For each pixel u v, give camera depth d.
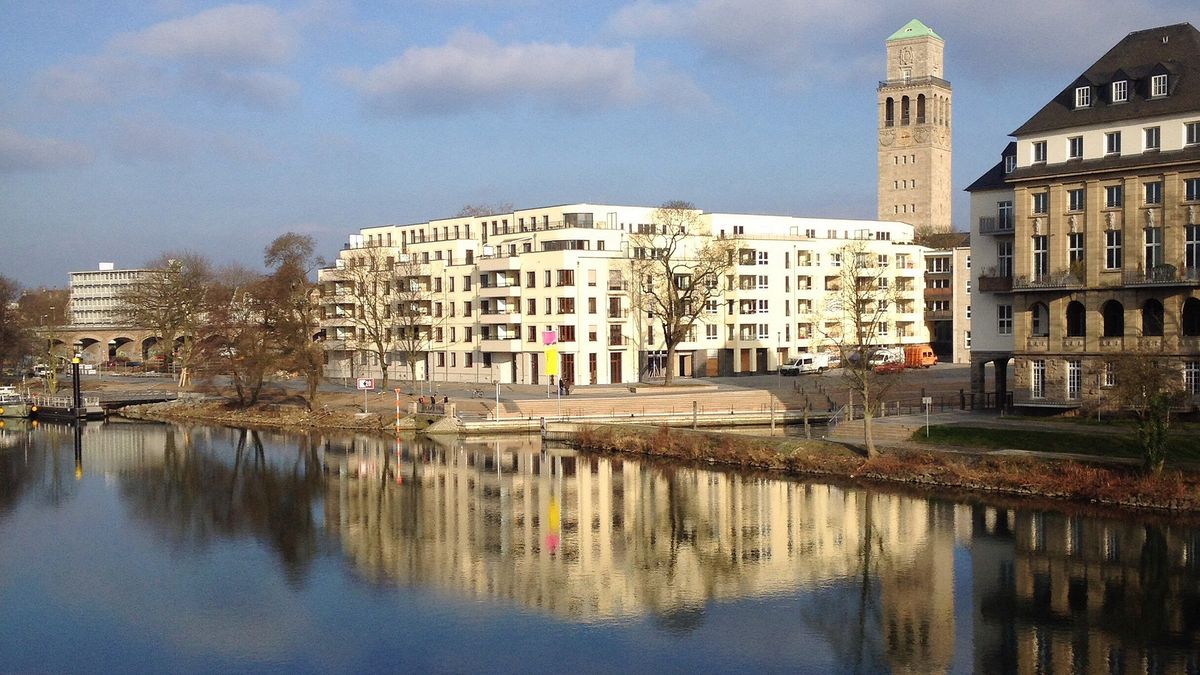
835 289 141.12
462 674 38.84
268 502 69.50
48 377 153.00
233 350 121.25
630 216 136.00
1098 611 43.84
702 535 57.72
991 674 37.81
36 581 51.53
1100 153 76.44
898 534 56.31
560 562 53.38
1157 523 55.81
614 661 39.91
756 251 137.00
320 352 116.31
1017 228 81.00
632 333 126.12
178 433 107.75
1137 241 74.19
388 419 104.88
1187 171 71.75
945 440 73.19
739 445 79.44
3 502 70.94
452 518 63.47
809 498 66.00
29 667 40.28
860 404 95.56
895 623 43.22
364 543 57.94
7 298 148.62
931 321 162.75
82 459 89.75
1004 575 48.69
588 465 80.75
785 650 40.75
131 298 158.25
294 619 45.31
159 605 47.47
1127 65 77.69
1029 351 80.50
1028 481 63.16
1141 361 62.69
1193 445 63.00
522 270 126.81
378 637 42.84
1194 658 38.78
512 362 129.75
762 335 137.50
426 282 141.50
